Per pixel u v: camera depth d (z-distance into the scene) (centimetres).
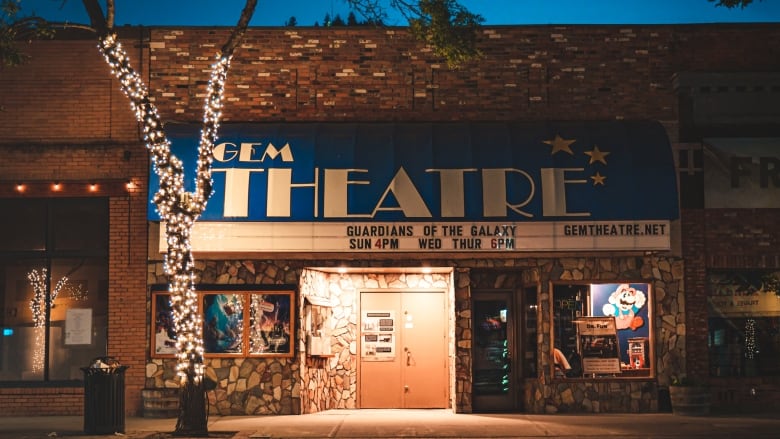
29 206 2056
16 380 2033
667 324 1995
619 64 2053
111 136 2033
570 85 2048
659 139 1967
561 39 2055
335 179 1912
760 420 1822
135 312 2003
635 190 1916
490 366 2092
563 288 1997
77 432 1650
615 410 1969
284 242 1898
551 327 1980
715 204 2020
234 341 1989
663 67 2053
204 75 2055
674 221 2009
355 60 2059
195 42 2056
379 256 1945
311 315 2072
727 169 2027
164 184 1656
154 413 1922
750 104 2036
